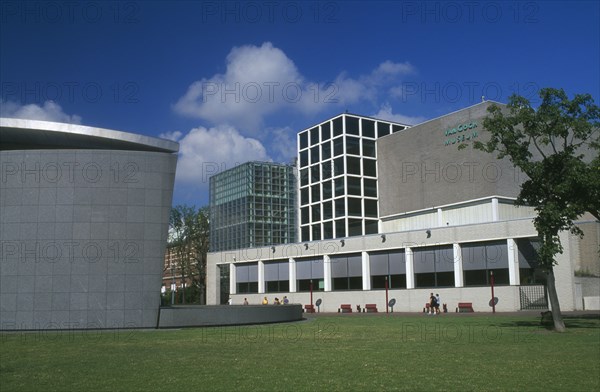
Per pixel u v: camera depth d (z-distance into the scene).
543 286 45.66
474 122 59.28
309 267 62.50
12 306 26.41
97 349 18.28
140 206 27.75
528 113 25.75
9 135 27.97
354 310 56.56
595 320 31.34
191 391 11.02
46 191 27.19
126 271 27.23
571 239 45.03
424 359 15.50
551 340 20.55
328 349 18.11
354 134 78.75
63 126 27.50
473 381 12.02
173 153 29.03
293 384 11.74
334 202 78.19
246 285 69.44
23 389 11.25
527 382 11.89
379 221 71.81
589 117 25.64
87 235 27.09
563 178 25.50
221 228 82.31
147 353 17.12
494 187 56.53
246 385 11.65
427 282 50.94
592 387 11.35
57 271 26.72
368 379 12.30
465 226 48.19
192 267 90.19
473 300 47.12
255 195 79.12
